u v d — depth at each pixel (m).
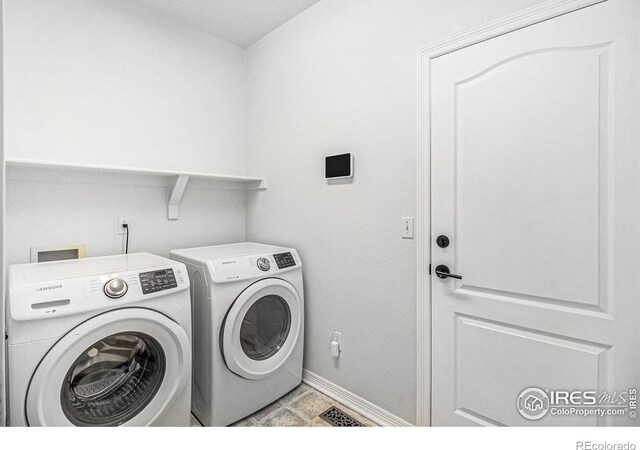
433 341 1.55
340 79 1.89
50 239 1.72
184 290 1.51
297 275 2.02
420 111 1.54
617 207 1.10
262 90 2.44
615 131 1.10
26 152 1.64
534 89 1.24
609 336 1.12
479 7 1.36
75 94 1.79
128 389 1.41
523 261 1.29
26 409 1.11
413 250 1.60
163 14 2.13
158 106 2.12
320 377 2.06
